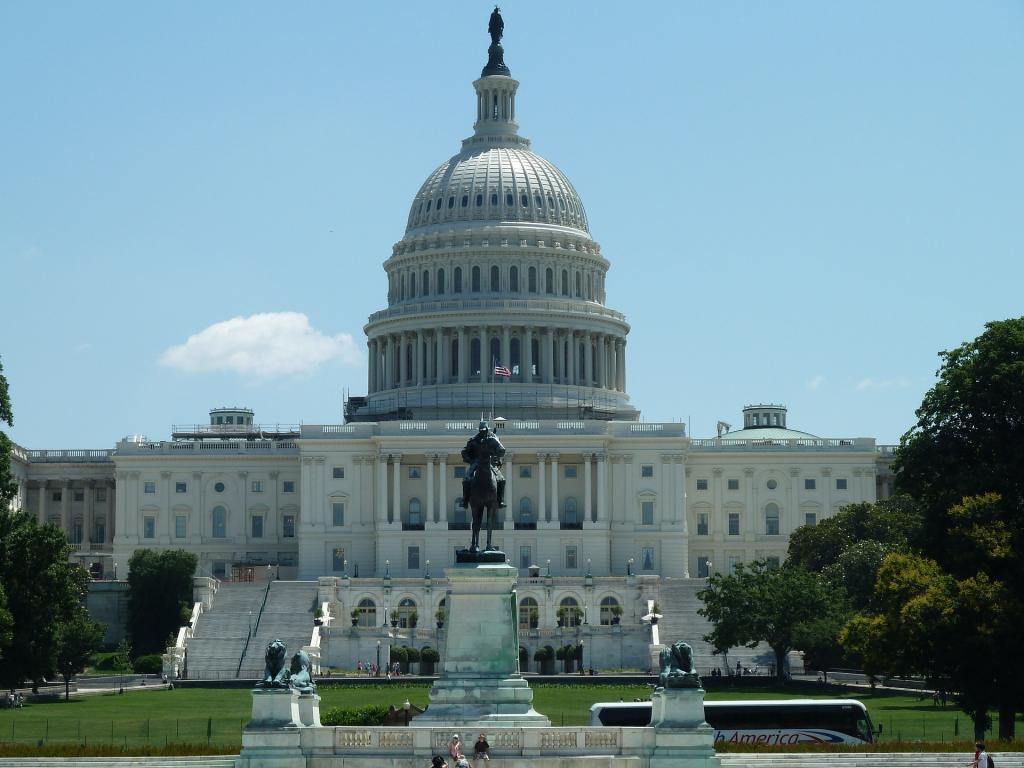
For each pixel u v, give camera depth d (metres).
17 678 151.88
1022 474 126.38
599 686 184.38
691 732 88.88
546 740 90.19
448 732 90.06
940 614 117.06
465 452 99.44
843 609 189.50
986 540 120.19
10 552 145.12
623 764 88.94
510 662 95.75
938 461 130.25
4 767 98.06
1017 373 127.44
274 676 90.81
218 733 127.31
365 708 120.69
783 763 98.38
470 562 97.19
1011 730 118.31
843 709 110.88
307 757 89.81
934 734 124.31
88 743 115.56
